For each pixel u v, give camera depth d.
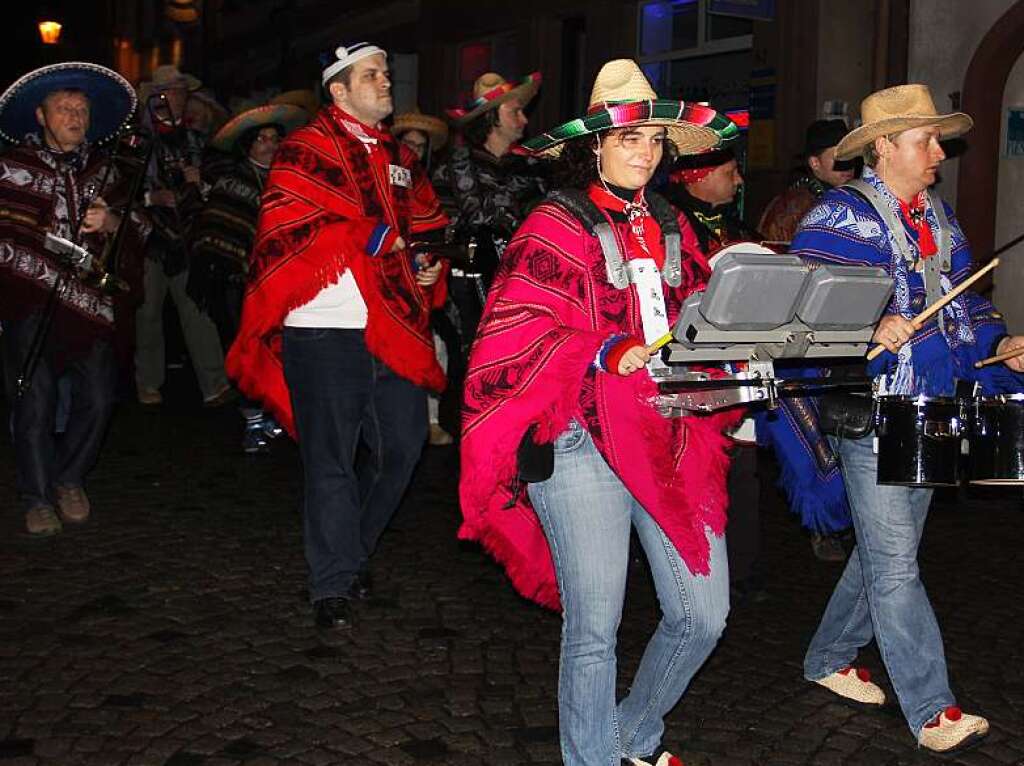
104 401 5.86
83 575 5.18
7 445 7.62
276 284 4.61
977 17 9.94
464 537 3.24
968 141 10.02
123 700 3.95
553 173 3.30
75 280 5.55
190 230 8.41
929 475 3.50
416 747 3.68
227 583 5.14
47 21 28.23
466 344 7.38
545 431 3.01
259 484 6.89
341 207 4.68
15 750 3.59
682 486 3.12
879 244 3.64
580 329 3.03
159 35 26.62
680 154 3.60
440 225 5.14
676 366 2.95
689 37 12.52
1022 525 6.39
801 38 10.73
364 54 4.75
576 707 3.11
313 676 4.19
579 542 3.08
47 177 5.50
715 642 3.17
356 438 4.74
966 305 3.85
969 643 4.67
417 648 4.48
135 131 5.75
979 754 3.71
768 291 2.80
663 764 3.38
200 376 9.23
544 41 14.05
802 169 6.67
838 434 3.62
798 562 5.70
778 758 3.67
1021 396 3.52
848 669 4.12
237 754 3.61
